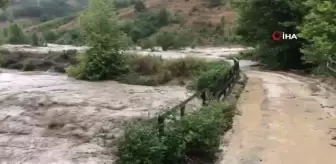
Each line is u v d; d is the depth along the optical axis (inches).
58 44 2979.8
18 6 5826.8
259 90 703.1
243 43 1363.2
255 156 347.9
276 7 1184.2
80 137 447.2
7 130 470.6
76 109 578.6
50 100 641.6
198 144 338.6
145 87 846.5
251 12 1243.8
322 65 943.0
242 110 526.0
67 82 923.4
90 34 1008.9
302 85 776.9
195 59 983.6
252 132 422.0
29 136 450.3
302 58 981.8
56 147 411.8
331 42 538.3
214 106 422.9
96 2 1030.4
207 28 2999.5
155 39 2321.6
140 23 3097.9
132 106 609.0
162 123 325.4
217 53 1845.5
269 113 509.7
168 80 912.9
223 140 391.2
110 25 1027.3
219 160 339.0
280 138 402.0
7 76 1043.9
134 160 301.1
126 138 319.3
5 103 618.2
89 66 986.1
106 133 459.5
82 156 383.6
